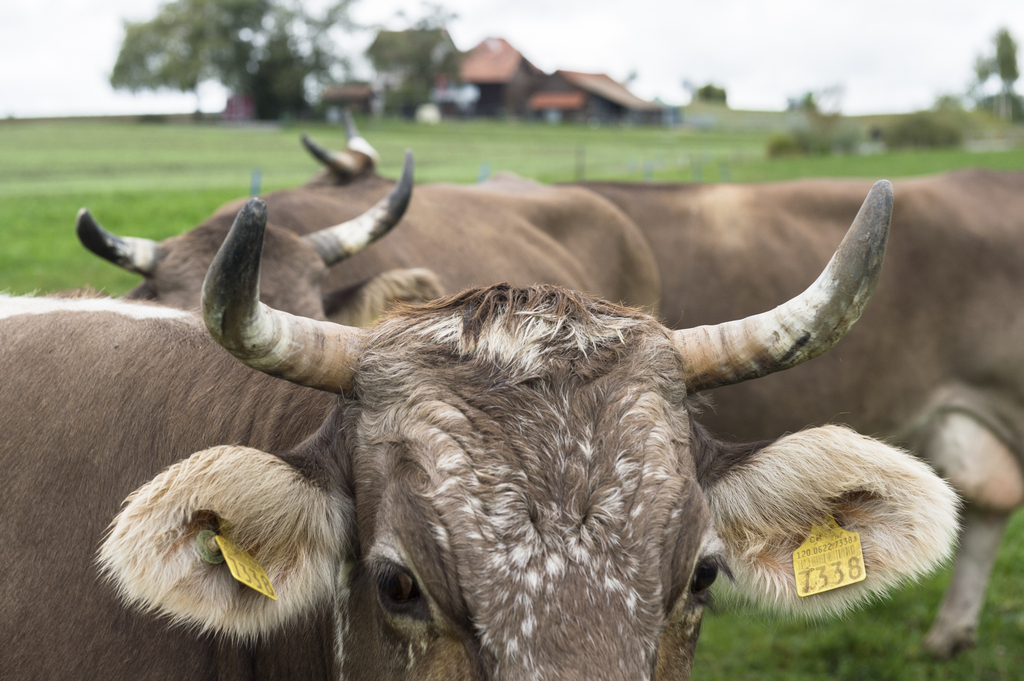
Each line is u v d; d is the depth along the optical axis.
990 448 5.93
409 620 2.19
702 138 71.69
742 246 6.46
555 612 1.98
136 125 67.31
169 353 3.16
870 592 2.57
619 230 6.49
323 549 2.44
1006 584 6.82
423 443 2.21
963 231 5.96
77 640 2.70
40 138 46.16
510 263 5.64
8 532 2.75
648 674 2.00
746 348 2.45
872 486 2.41
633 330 2.47
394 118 87.00
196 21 77.38
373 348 2.43
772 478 2.52
